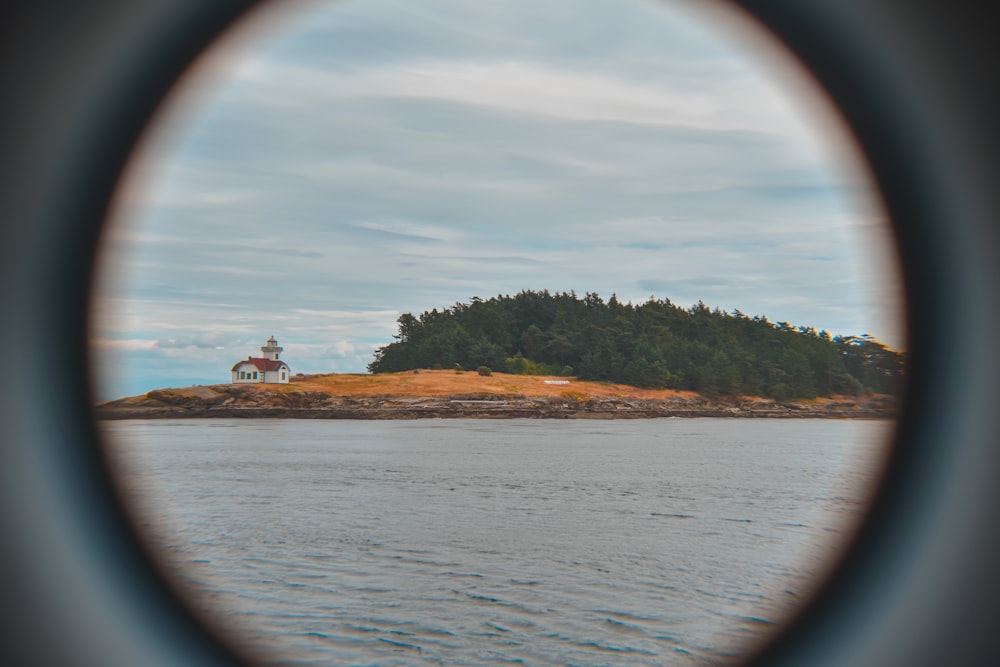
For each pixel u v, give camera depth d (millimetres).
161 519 42500
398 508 45719
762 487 56562
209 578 30406
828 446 100312
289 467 69625
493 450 89500
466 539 36719
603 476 62812
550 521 41469
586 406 186000
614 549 34781
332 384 188500
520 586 29000
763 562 32844
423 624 25062
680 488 55500
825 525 41094
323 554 33875
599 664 22234
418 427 142000
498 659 22422
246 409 173625
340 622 25359
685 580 29938
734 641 24094
